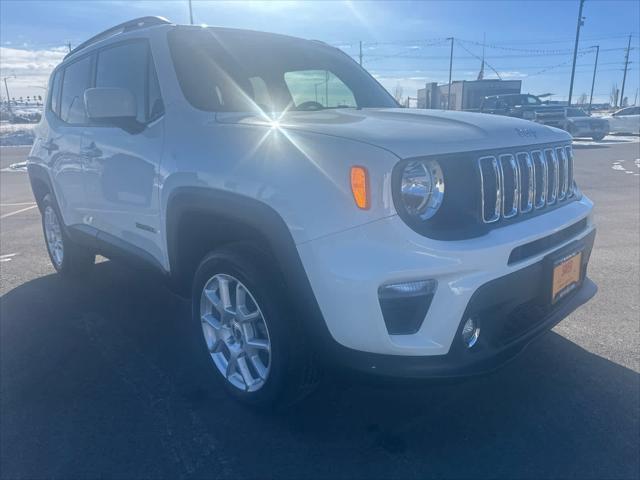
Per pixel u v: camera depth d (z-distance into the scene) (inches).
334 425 109.7
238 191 102.3
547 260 105.9
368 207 89.4
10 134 1141.7
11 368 132.6
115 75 149.9
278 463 98.8
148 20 150.6
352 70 173.5
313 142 96.3
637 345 139.8
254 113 122.0
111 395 120.5
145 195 130.0
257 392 109.3
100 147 147.0
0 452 102.0
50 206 196.7
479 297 92.6
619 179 461.1
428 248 89.2
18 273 205.5
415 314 92.0
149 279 195.8
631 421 109.2
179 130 121.5
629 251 227.9
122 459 100.1
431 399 117.9
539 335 107.5
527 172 109.2
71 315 164.2
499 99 1007.6
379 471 96.6
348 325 91.8
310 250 92.9
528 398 117.3
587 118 935.7
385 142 91.7
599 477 94.2
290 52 157.8
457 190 95.7
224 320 116.2
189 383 125.3
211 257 112.3
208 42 142.5
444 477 94.9
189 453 101.6
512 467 97.0
